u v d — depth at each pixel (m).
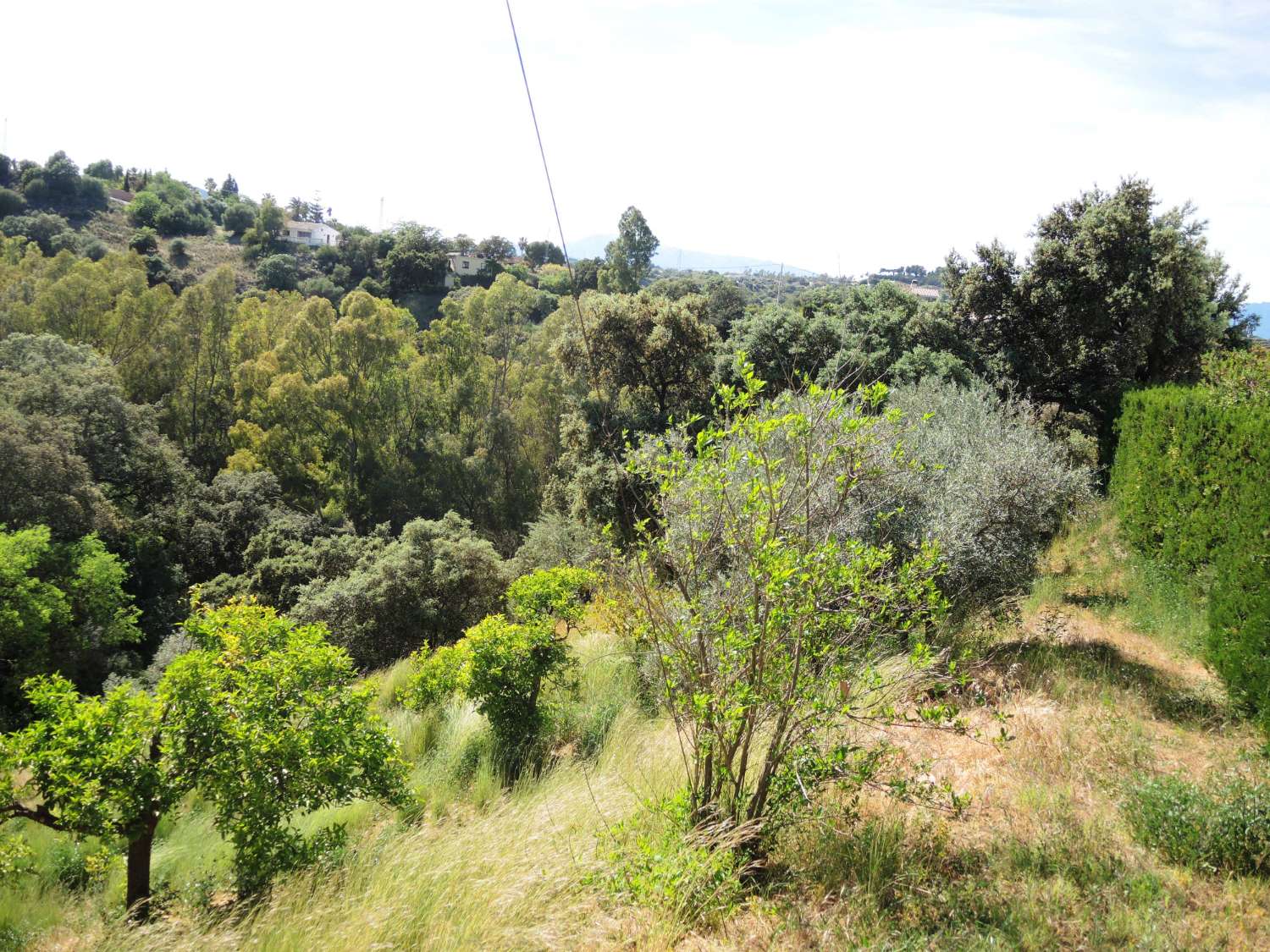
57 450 26.56
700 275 54.94
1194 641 6.80
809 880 3.55
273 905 4.09
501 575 21.12
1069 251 17.45
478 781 6.62
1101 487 13.43
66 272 46.84
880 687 3.75
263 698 5.37
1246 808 3.63
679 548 3.80
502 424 42.03
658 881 3.33
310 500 40.16
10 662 21.34
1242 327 20.98
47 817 4.89
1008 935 3.01
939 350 18.33
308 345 41.25
